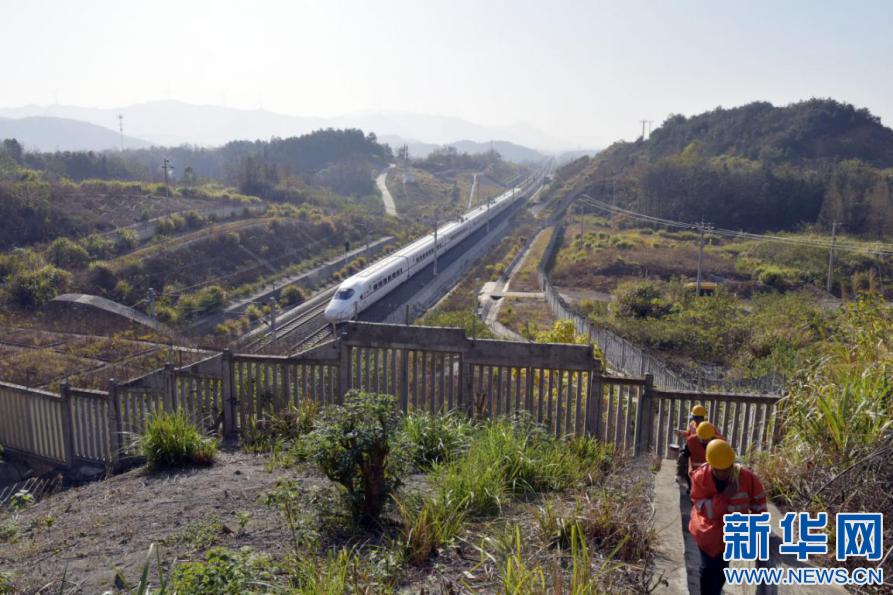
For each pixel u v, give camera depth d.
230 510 5.43
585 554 3.63
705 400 7.25
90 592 4.08
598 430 7.51
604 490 4.96
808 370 6.99
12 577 4.19
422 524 4.41
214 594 3.46
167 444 6.97
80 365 21.41
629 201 93.75
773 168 92.25
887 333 7.24
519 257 63.28
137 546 4.80
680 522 4.81
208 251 47.50
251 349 23.69
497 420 7.18
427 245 51.09
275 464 6.77
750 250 59.69
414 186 138.38
